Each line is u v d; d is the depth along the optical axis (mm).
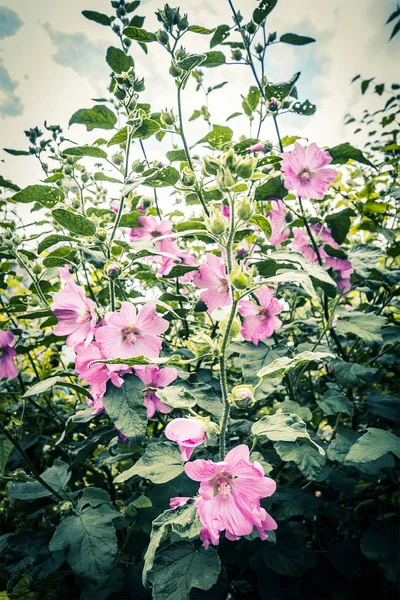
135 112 428
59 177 486
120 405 344
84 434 570
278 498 444
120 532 471
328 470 414
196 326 567
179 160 488
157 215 556
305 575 463
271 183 440
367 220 544
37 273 472
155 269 596
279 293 553
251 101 519
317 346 457
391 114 596
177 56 426
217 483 293
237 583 521
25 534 396
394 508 541
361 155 458
